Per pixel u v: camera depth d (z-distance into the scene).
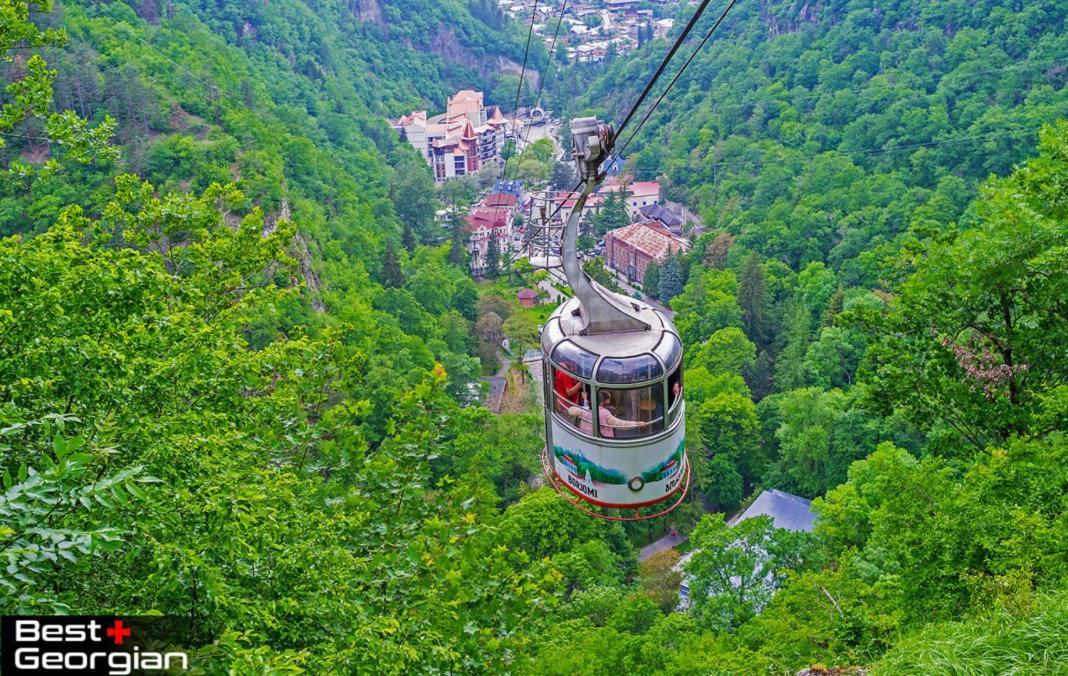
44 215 96.56
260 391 26.50
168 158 118.81
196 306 27.77
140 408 17.62
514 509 68.81
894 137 176.25
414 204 185.75
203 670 13.14
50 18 138.88
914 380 32.19
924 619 24.72
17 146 109.75
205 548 14.62
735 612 52.56
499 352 132.50
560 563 62.22
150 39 166.62
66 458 9.95
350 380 27.11
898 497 28.05
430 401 24.06
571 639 44.78
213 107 140.75
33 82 27.41
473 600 23.09
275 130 155.38
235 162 122.94
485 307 141.38
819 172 169.25
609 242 184.00
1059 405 27.28
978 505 24.48
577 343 18.91
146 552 14.49
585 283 19.05
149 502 13.75
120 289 19.83
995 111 164.75
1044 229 28.06
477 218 189.75
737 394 93.50
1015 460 25.48
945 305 31.92
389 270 137.62
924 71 188.12
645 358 18.39
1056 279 28.52
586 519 68.19
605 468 18.98
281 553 17.64
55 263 19.42
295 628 17.61
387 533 21.89
